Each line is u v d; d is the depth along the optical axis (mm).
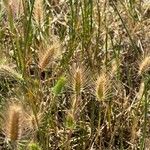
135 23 703
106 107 588
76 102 519
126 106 623
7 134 461
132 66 668
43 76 645
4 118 463
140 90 591
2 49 635
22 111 465
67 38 690
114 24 713
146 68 556
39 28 622
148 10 749
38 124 508
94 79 578
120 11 729
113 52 647
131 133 581
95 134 582
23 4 603
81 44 652
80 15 698
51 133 592
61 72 613
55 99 580
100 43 683
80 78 505
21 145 490
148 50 660
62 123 609
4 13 698
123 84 633
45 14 662
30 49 625
